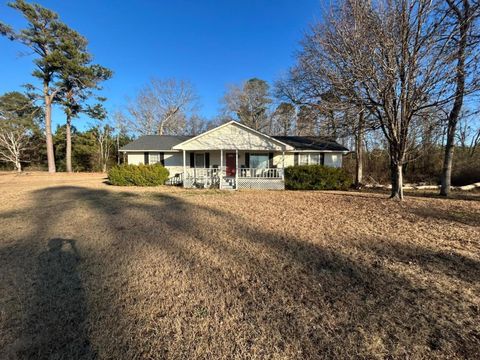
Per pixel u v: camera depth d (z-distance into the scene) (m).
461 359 2.00
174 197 11.04
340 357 2.03
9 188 14.31
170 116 37.53
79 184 16.91
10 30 21.06
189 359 2.04
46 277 3.48
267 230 5.67
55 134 34.56
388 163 21.12
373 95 8.82
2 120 26.23
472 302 2.79
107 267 3.78
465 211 7.61
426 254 4.19
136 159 18.78
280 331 2.36
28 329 2.43
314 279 3.36
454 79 7.46
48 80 24.67
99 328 2.43
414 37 7.71
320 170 15.07
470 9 7.43
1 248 4.61
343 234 5.34
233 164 17.95
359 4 7.89
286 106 25.38
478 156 17.41
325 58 9.10
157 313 2.65
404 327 2.38
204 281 3.34
